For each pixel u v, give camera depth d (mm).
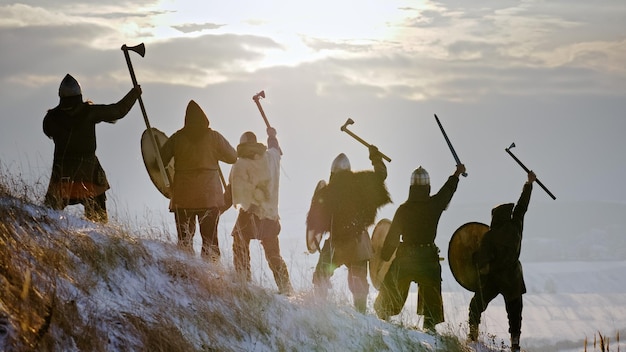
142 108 10641
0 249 7516
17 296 7094
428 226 11781
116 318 7645
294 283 10883
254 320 9047
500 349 12031
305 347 9172
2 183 8883
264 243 11164
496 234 12148
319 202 11727
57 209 9211
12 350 6609
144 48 10508
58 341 7004
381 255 11891
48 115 9883
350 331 9828
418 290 11773
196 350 8016
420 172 11891
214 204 10578
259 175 11180
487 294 12156
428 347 10383
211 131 10727
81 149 9828
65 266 7984
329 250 11586
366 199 11695
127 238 9125
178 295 8781
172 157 10820
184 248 9766
